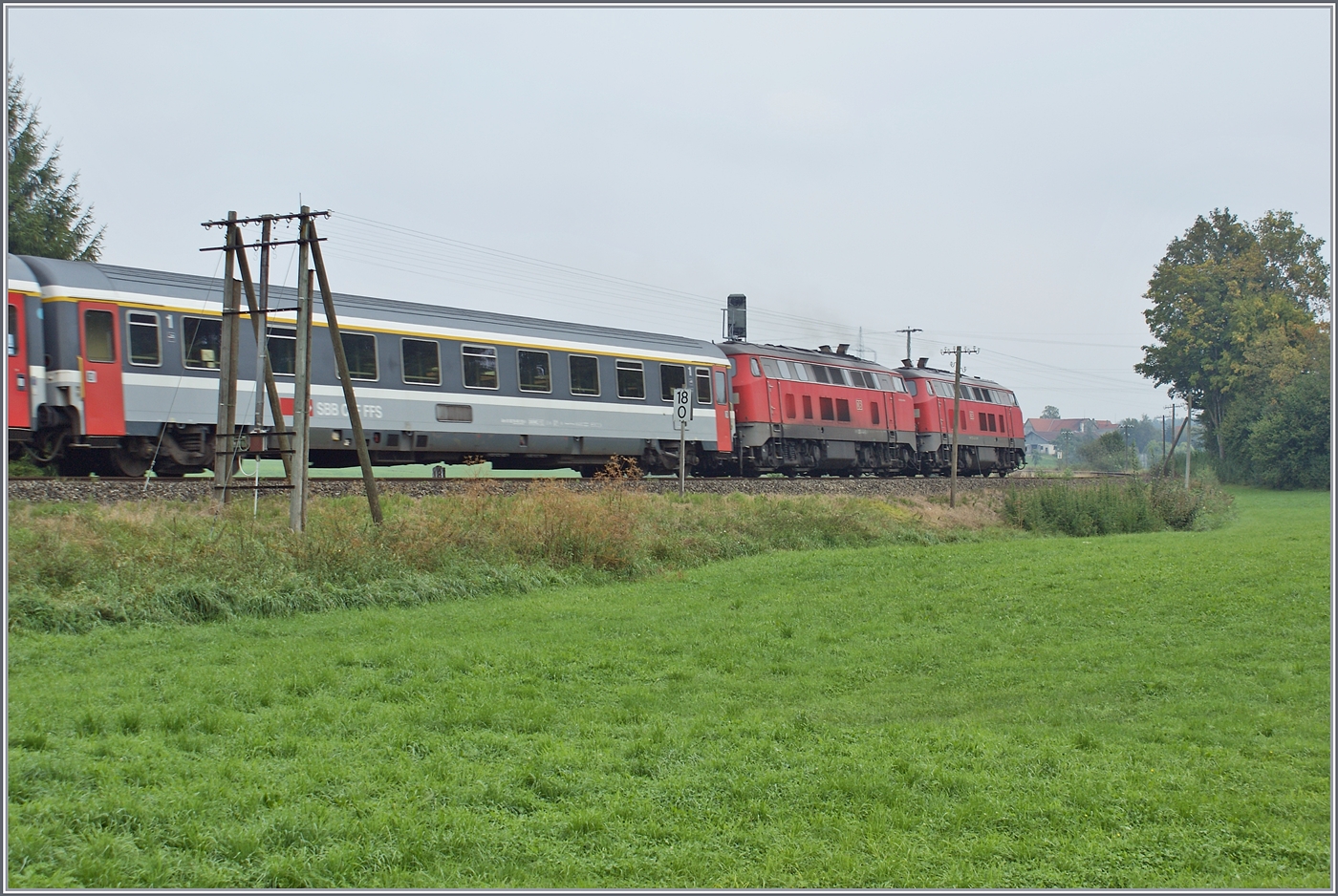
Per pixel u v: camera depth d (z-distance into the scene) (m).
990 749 10.14
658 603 18.08
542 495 21.81
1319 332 76.12
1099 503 36.78
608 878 7.00
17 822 6.88
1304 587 19.31
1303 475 68.94
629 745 9.78
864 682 13.31
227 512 18.12
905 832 8.01
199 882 6.47
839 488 34.19
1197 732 10.97
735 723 10.84
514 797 8.25
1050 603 18.53
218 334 21.98
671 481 29.28
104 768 7.95
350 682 11.42
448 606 16.53
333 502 20.42
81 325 19.89
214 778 8.04
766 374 37.81
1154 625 16.67
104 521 16.36
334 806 7.72
